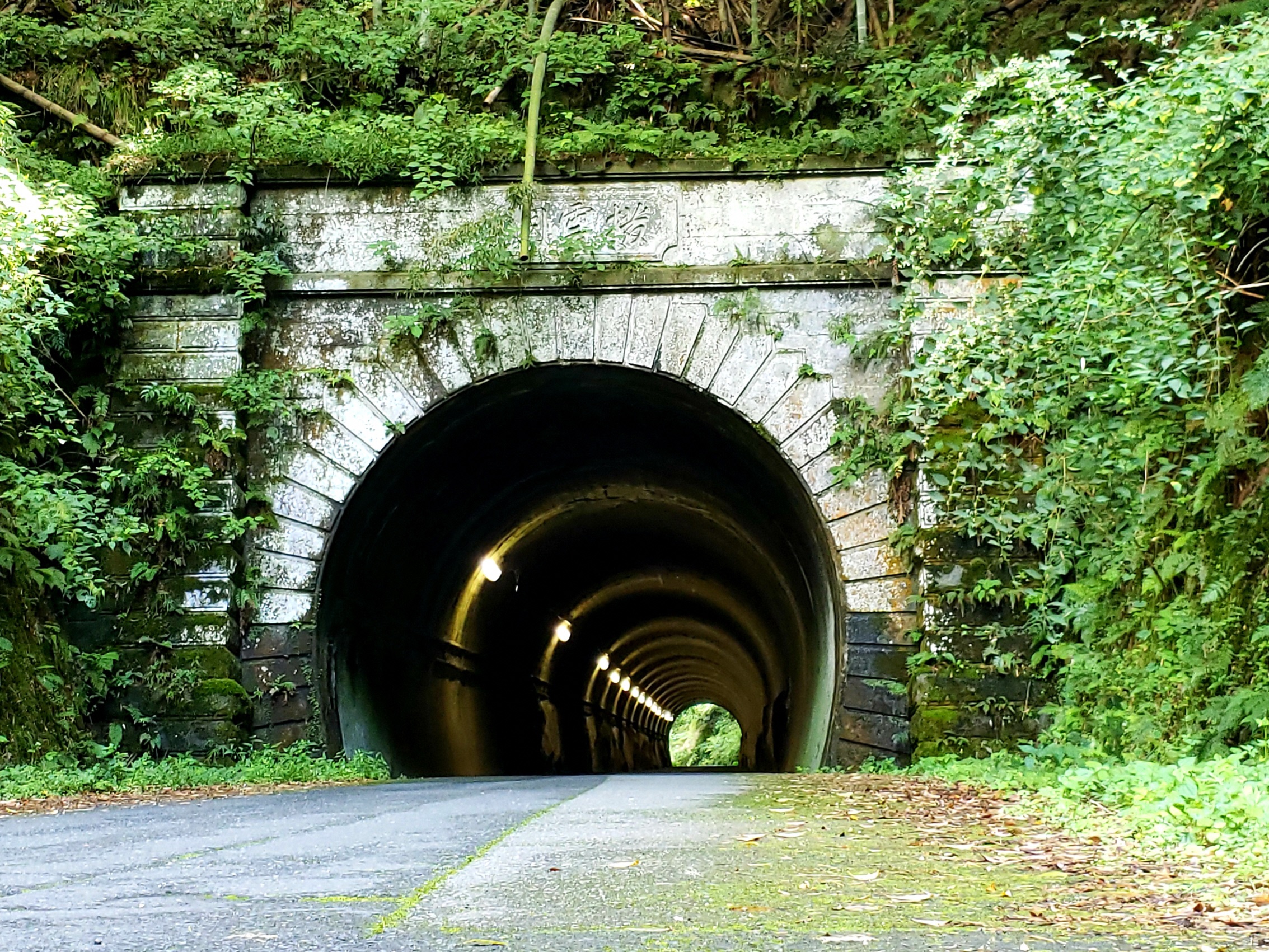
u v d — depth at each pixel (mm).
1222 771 7086
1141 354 9680
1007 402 12758
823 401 14680
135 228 14477
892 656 14164
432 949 3096
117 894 4129
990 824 6738
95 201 14984
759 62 15883
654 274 14883
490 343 14953
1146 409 11289
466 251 14984
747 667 41750
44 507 12547
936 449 13977
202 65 15188
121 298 14375
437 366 14953
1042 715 13391
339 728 15359
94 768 12562
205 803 9438
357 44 16328
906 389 14438
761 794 9273
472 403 15453
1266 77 8422
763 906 3756
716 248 14961
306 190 15180
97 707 13859
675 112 15812
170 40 16250
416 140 15094
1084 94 10352
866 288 14836
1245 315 10734
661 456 19109
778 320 14867
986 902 3906
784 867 4688
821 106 15508
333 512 14719
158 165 14922
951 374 11719
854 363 14727
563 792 9898
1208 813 5629
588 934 3301
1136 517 11734
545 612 29156
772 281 14805
